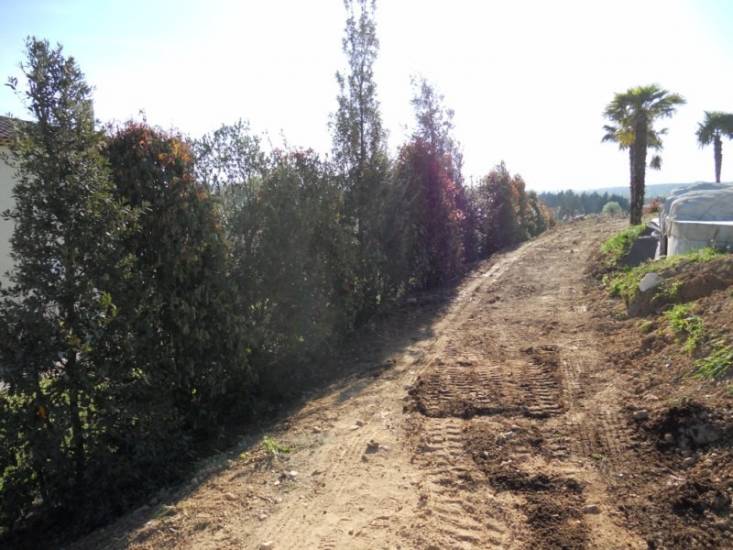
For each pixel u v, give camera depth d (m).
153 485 4.97
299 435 5.46
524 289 12.05
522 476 4.19
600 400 5.41
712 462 3.83
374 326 9.98
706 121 30.83
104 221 4.75
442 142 15.79
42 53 4.58
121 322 4.94
